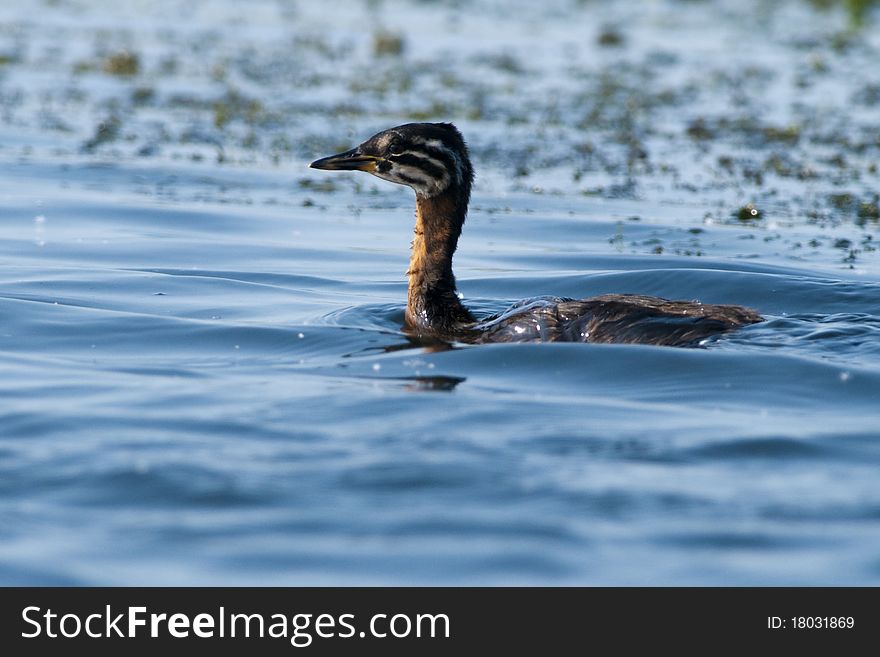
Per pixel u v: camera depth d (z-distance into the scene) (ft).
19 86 113.80
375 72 124.47
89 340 50.60
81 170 88.33
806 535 31.78
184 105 109.09
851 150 96.27
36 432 38.40
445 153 55.83
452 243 56.03
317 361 47.75
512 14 163.53
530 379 44.80
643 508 33.19
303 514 32.83
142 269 64.90
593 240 73.72
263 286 62.28
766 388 43.27
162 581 29.81
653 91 117.60
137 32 144.36
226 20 155.33
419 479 34.86
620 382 44.21
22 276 61.87
